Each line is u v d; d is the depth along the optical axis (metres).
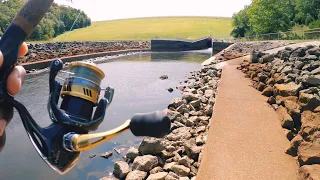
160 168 6.27
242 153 5.37
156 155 6.82
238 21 77.38
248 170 4.77
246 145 5.72
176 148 7.17
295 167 4.87
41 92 14.88
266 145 5.72
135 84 19.58
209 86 15.66
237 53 36.66
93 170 6.73
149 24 125.94
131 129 0.94
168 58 42.47
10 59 0.88
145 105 13.72
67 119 1.04
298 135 5.42
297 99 8.09
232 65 22.48
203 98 12.44
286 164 4.97
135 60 38.62
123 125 0.97
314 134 5.05
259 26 52.19
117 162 6.50
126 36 94.94
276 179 4.52
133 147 7.38
